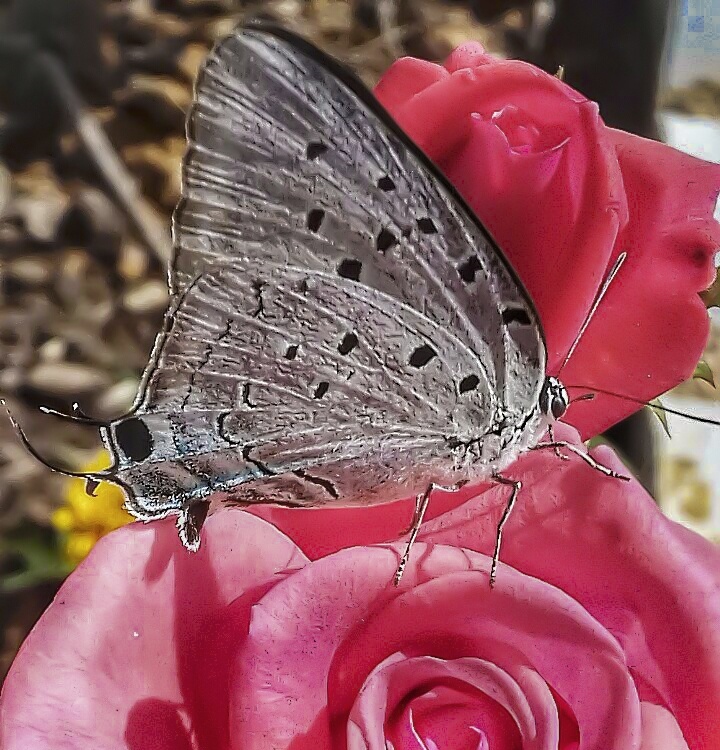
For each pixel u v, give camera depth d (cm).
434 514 6
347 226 5
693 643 5
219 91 5
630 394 6
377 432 5
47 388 15
